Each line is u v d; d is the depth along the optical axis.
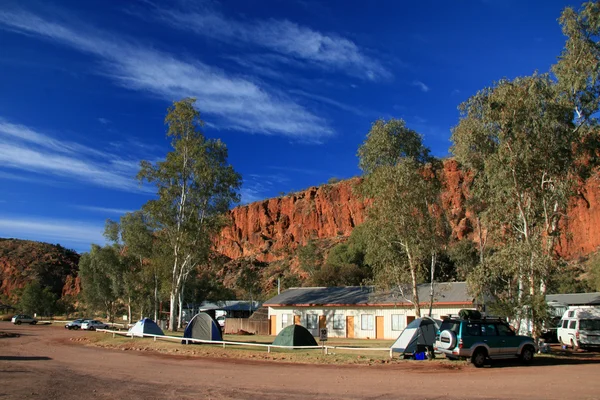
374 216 30.55
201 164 41.19
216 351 26.03
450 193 96.44
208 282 70.50
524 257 23.66
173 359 23.12
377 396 12.41
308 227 141.12
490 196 27.41
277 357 23.09
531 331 25.83
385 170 30.12
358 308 40.78
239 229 156.38
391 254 30.08
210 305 72.69
